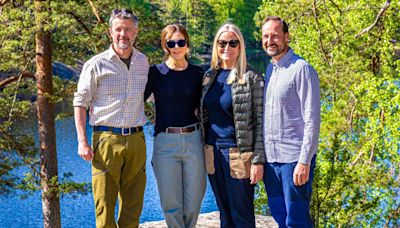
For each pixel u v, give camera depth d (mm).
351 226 11219
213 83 4938
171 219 5176
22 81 14266
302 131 4559
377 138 13711
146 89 5020
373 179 12211
